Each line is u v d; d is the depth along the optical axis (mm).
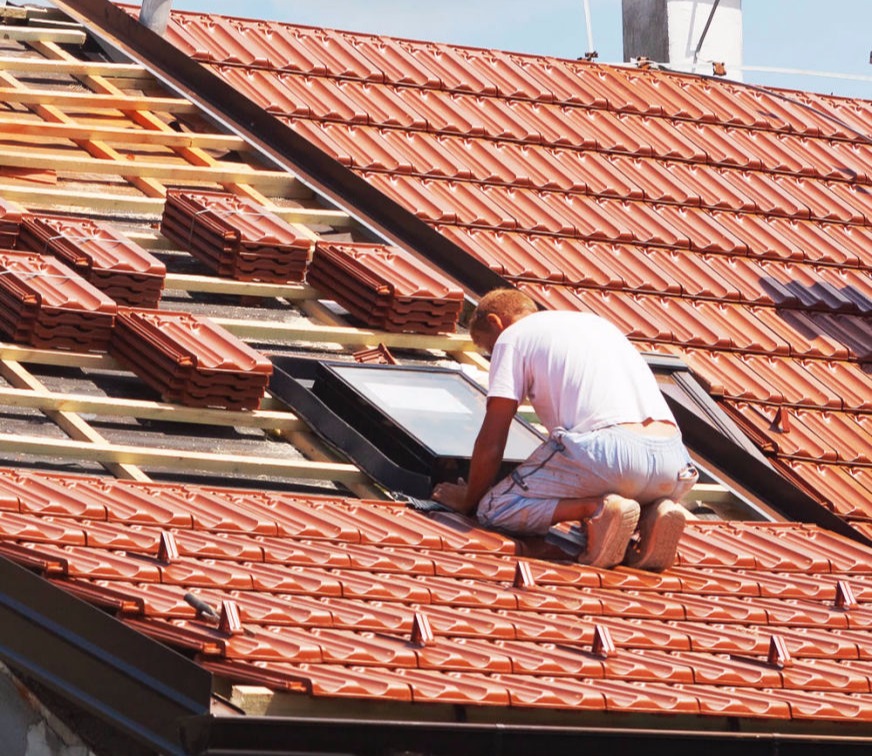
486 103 43719
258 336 29141
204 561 20734
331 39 44312
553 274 36719
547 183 40625
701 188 42938
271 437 27344
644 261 38688
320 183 36812
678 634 21422
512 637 20312
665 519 23562
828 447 34000
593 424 23203
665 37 53281
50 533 20203
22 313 26547
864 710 19766
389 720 17312
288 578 20562
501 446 23625
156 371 26406
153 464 24672
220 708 16641
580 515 23703
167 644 17797
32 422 25594
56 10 41938
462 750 17109
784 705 19297
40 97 35750
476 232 37719
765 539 27094
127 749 17453
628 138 44125
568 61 47500
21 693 19500
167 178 34438
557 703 18094
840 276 41250
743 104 48312
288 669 17344
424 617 19141
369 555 22281
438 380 28047
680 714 18719
